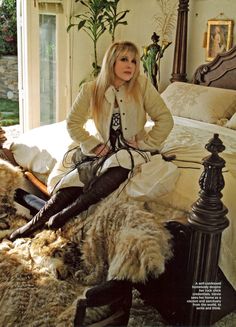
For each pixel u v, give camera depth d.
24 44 4.27
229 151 2.48
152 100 2.14
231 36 4.05
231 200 1.91
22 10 4.20
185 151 2.33
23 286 1.92
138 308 2.09
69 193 2.21
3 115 6.92
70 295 1.88
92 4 4.44
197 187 1.95
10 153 3.02
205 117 3.65
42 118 4.68
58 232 2.22
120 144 2.18
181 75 4.47
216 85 4.21
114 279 1.72
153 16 4.77
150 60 4.44
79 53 4.85
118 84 2.12
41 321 1.75
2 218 2.57
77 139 2.22
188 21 4.43
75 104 2.20
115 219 1.92
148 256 1.65
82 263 2.04
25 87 4.40
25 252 2.16
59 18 4.53
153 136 2.18
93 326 1.75
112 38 4.70
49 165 2.72
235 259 1.89
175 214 1.92
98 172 2.10
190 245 1.72
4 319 1.80
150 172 2.03
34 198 2.58
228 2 4.04
